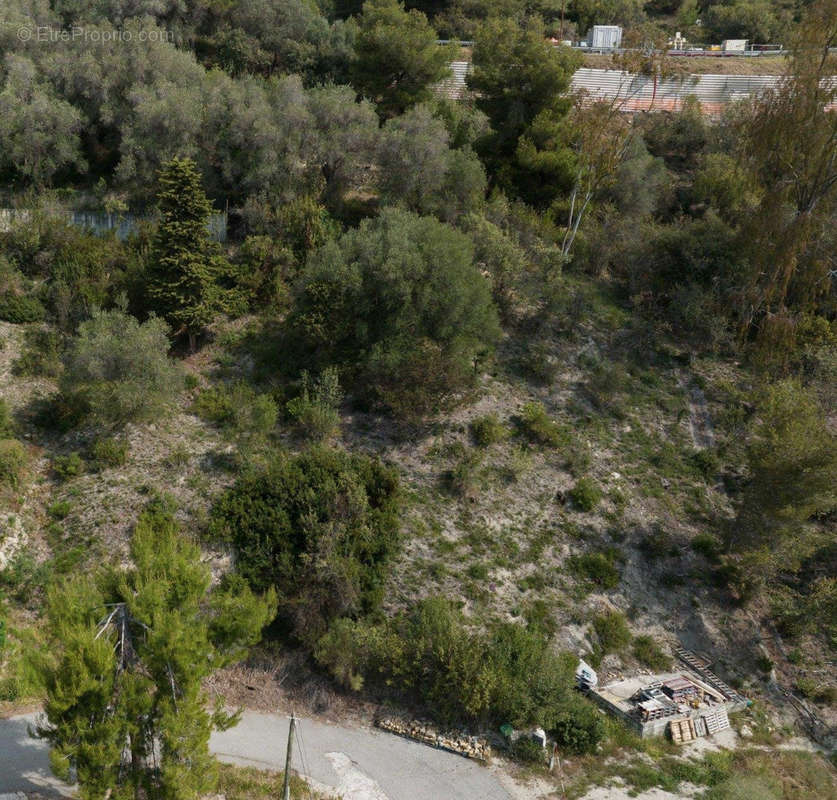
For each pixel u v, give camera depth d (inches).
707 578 903.1
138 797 548.7
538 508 932.6
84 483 876.6
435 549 865.5
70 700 475.5
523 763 707.4
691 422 1089.4
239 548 829.8
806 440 843.4
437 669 753.0
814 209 1141.1
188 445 931.3
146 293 1021.8
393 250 991.0
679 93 1846.7
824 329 1165.7
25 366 993.5
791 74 1133.1
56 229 1111.6
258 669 782.5
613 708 761.6
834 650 848.9
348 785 665.0
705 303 1213.7
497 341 1136.2
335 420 941.8
